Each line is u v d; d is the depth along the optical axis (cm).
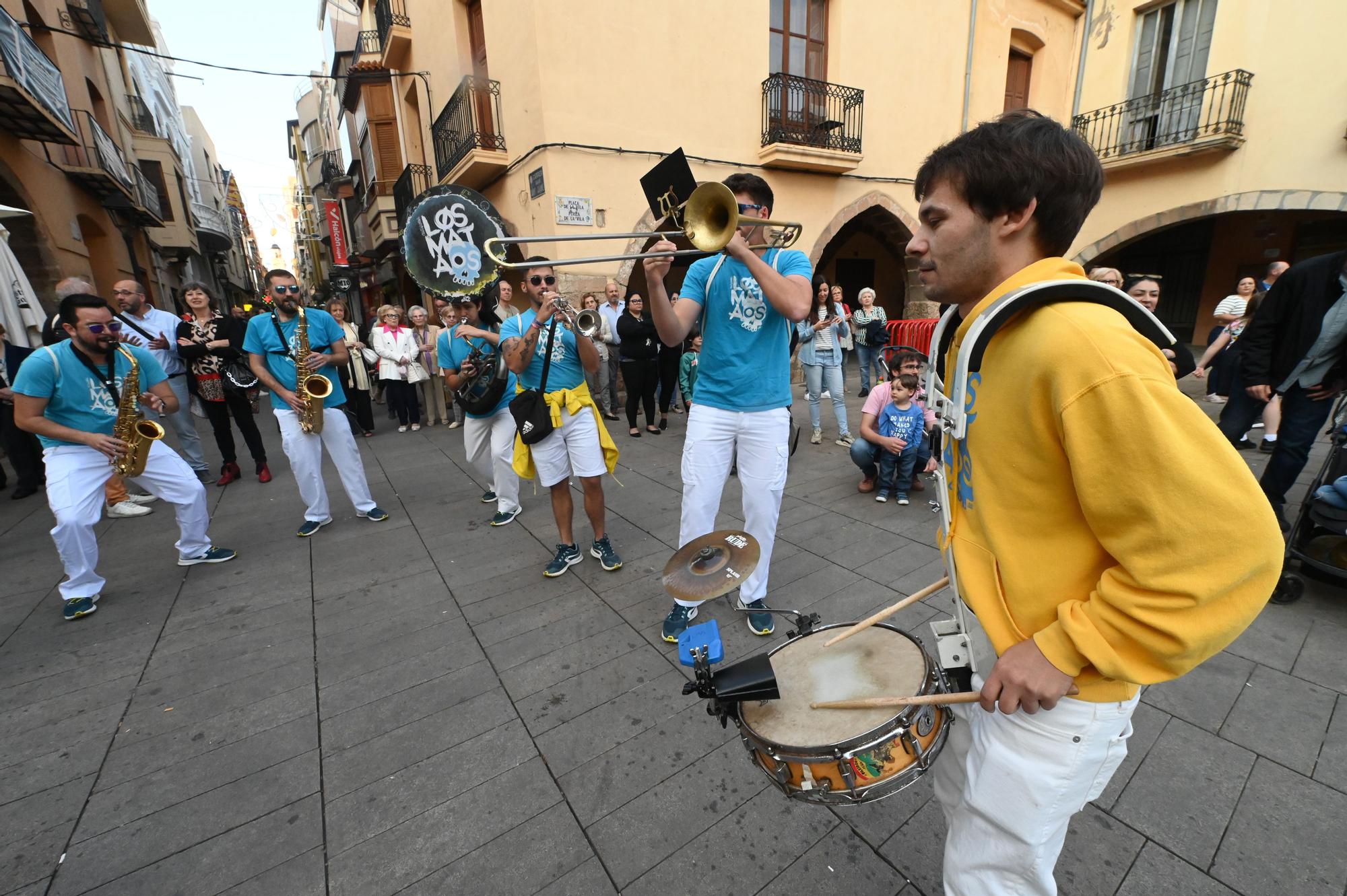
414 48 1139
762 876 169
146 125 1794
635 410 704
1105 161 1100
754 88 891
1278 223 1109
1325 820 175
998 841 104
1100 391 77
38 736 234
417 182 1160
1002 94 1130
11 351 532
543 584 346
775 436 269
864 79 974
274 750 223
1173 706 223
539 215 804
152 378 362
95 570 345
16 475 626
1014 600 95
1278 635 263
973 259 95
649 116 818
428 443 720
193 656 285
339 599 337
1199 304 1237
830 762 115
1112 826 177
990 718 105
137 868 178
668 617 288
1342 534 270
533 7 725
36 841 188
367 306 2500
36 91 746
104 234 1141
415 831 187
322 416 411
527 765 211
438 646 287
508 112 835
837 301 658
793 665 143
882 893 163
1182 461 73
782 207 950
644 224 841
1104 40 1135
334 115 2242
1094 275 373
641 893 166
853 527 409
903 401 438
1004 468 93
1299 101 898
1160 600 76
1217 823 176
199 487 377
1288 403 321
